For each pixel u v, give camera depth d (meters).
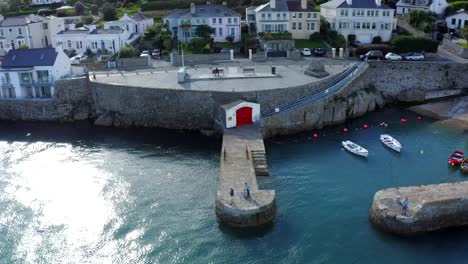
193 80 71.25
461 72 78.50
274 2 96.38
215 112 64.81
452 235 40.47
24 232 41.66
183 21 96.25
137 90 67.62
